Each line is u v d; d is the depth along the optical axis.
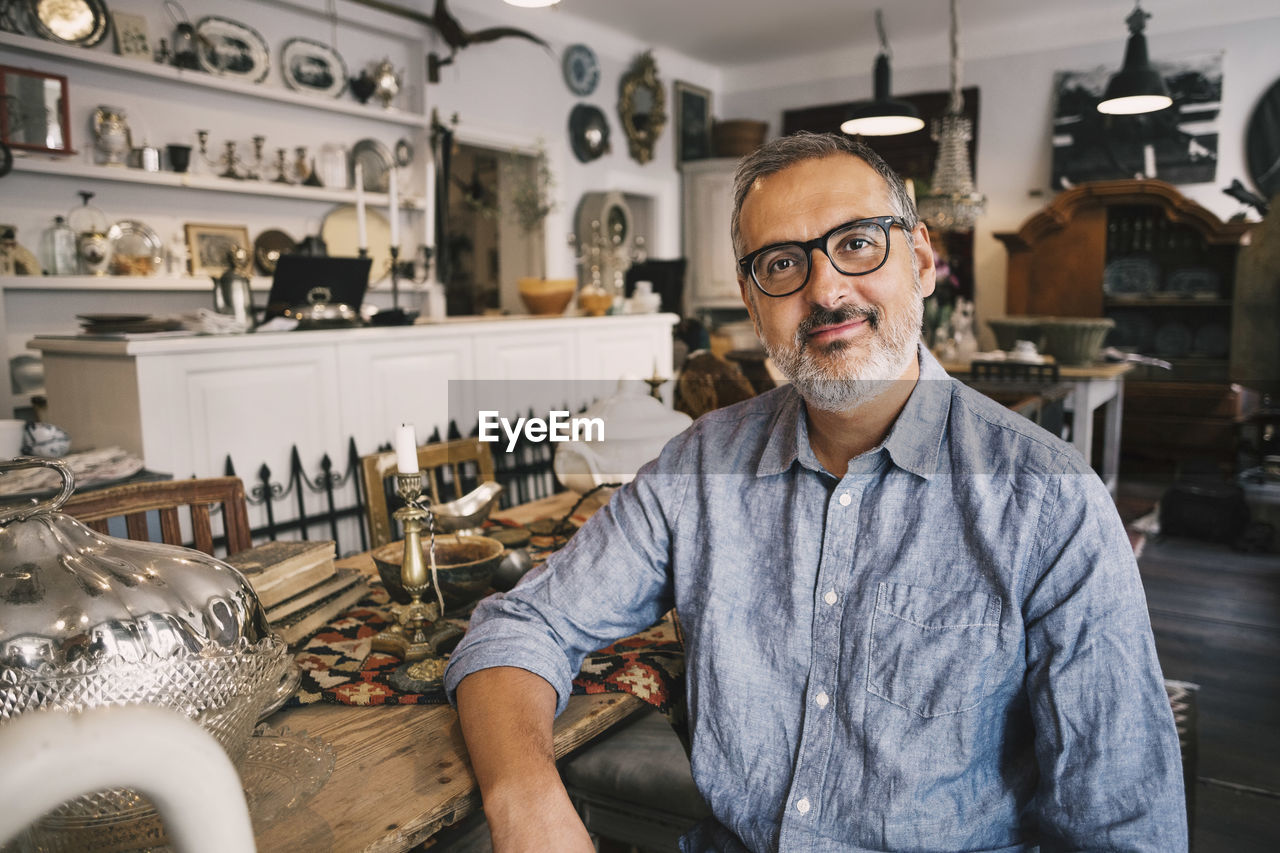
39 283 3.28
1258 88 5.72
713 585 0.98
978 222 6.66
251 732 0.82
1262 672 2.78
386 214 4.70
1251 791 2.11
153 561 0.84
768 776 0.93
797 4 5.77
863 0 5.73
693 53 6.98
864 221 0.87
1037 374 4.21
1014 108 6.47
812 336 0.89
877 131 4.69
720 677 0.96
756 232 0.91
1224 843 1.91
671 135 7.07
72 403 2.70
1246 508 4.23
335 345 2.96
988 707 0.85
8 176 3.36
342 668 1.14
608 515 1.09
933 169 6.80
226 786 0.39
